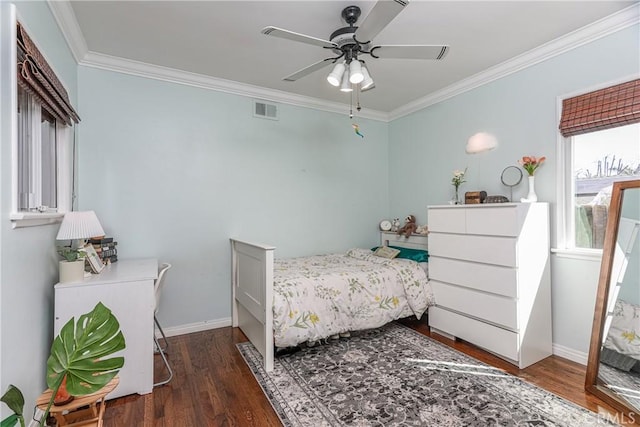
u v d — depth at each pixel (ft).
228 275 11.12
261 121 11.75
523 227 7.85
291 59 9.35
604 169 7.75
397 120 14.08
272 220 11.94
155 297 7.45
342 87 7.11
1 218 4.08
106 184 9.35
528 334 7.89
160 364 8.10
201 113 10.68
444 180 11.84
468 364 7.95
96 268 7.15
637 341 6.33
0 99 4.11
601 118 7.42
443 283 9.72
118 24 7.54
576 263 8.06
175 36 8.09
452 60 9.37
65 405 4.49
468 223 8.90
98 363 4.10
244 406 6.29
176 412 6.11
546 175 8.69
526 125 9.15
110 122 9.39
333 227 13.32
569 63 8.14
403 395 6.61
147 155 9.89
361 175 13.98
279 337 7.70
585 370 7.64
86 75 9.08
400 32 7.87
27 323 5.00
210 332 10.44
